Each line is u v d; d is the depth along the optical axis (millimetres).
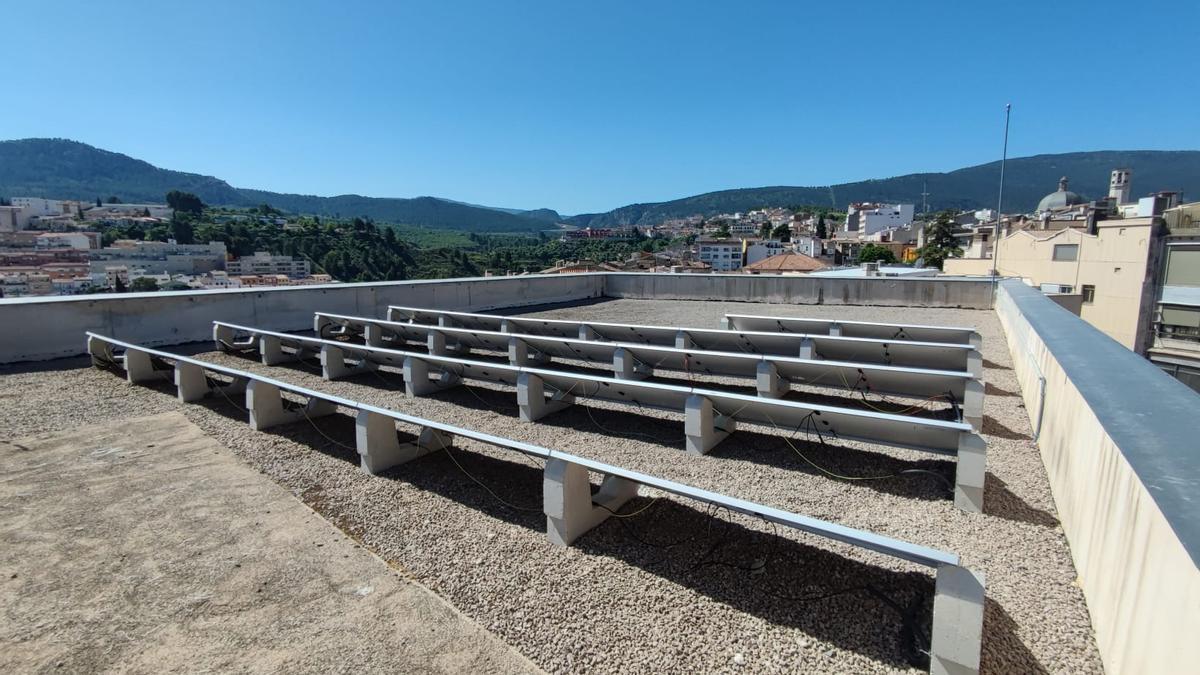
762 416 4648
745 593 2850
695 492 2895
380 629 2658
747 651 2447
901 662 2355
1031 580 2883
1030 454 4586
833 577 2959
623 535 3449
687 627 2611
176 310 10461
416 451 4738
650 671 2355
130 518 3764
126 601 2883
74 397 6824
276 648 2537
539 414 5887
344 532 3574
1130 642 1968
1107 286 28609
